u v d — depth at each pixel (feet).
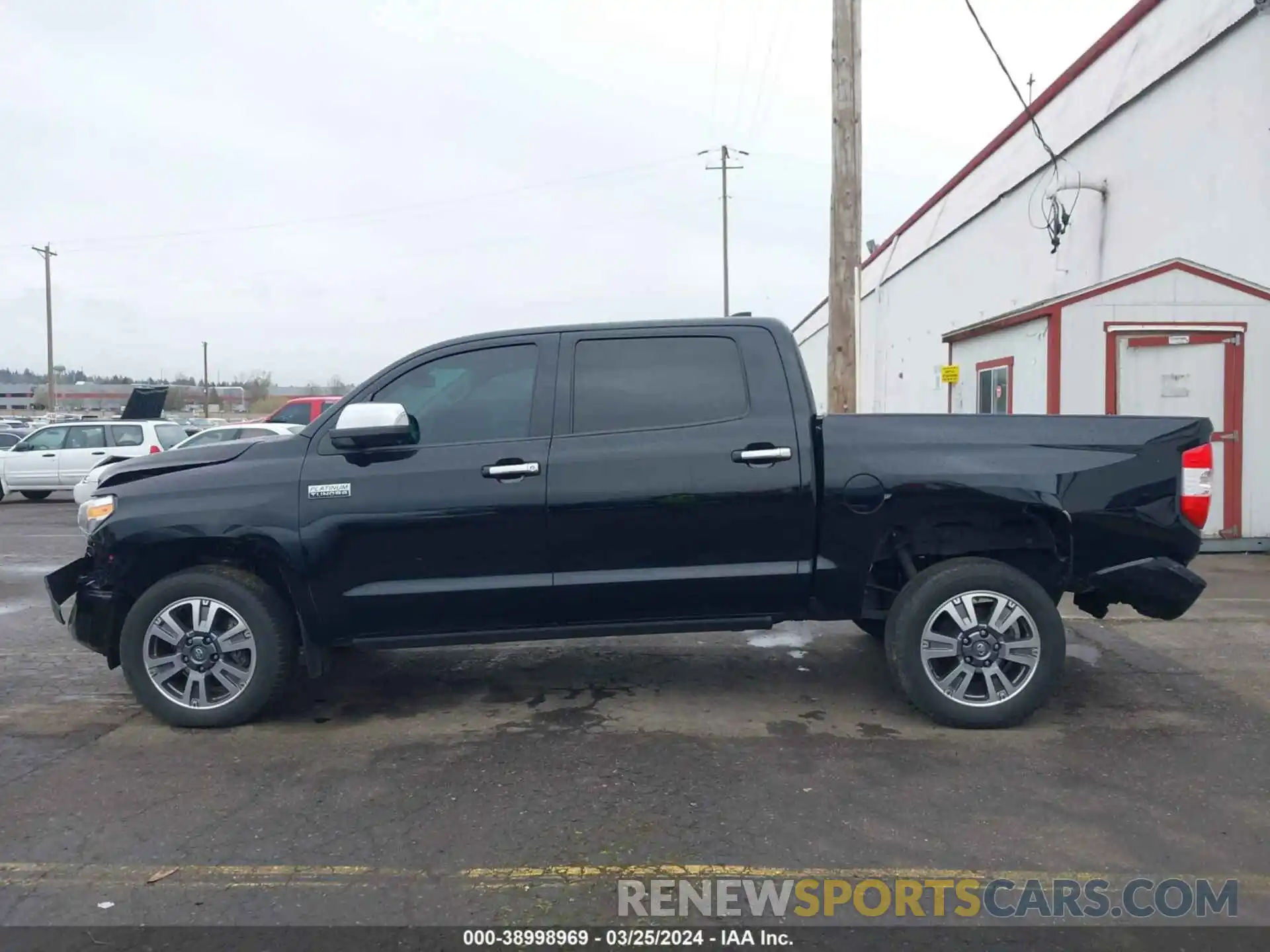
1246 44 32.86
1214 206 34.58
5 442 84.58
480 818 13.61
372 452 16.94
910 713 18.02
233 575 17.11
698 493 16.66
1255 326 32.60
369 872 12.14
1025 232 48.73
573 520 16.67
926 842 12.82
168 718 17.28
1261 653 21.59
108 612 17.44
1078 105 43.06
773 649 22.84
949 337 43.19
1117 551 16.83
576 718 17.94
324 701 19.06
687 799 14.17
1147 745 16.17
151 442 65.36
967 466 16.61
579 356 17.34
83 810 14.01
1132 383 33.14
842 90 37.83
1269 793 14.23
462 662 21.80
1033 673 16.71
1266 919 11.02
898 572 18.45
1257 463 32.94
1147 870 12.06
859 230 38.19
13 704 18.97
